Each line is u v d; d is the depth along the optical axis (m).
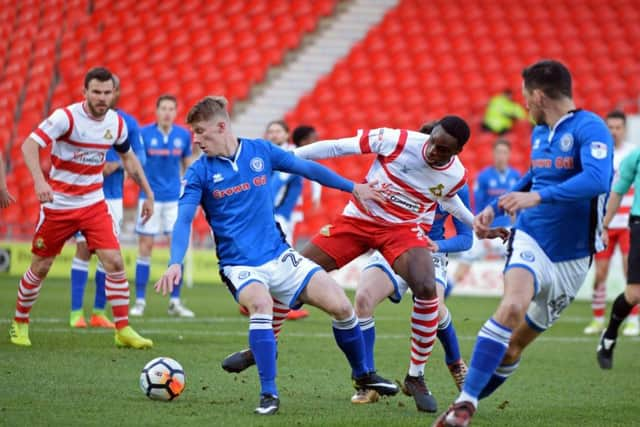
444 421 18.22
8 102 79.06
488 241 62.44
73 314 36.28
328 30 88.44
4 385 22.53
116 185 37.25
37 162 28.31
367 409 21.50
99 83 28.86
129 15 88.38
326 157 23.27
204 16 88.56
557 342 37.66
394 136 22.75
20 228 65.75
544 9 90.81
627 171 31.38
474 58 85.88
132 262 63.72
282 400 22.25
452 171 22.73
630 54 86.62
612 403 23.58
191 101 80.56
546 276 19.41
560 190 18.11
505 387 25.83
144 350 29.64
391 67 84.69
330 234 23.94
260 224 21.31
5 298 46.38
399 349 33.12
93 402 20.78
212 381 24.53
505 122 76.56
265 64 83.75
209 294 55.25
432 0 91.38
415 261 22.39
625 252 41.53
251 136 79.31
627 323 44.09
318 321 42.44
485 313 48.31
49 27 86.88
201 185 21.17
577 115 19.27
